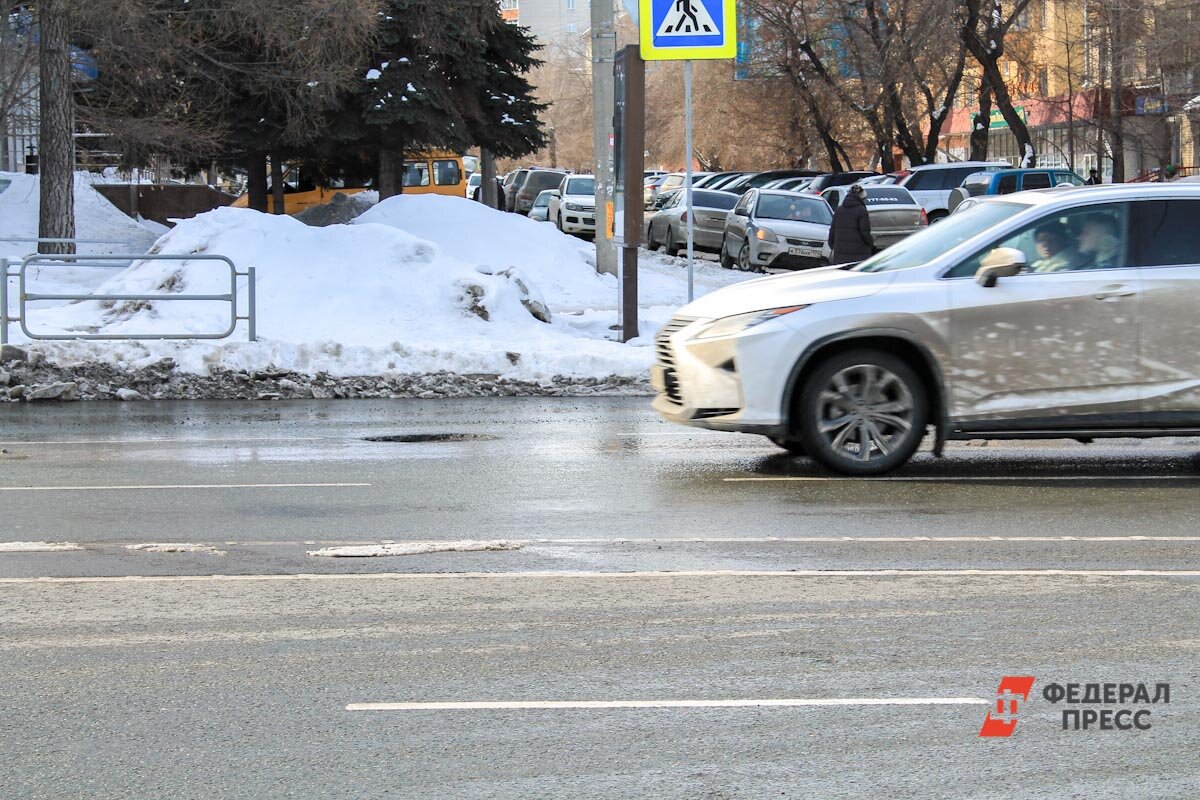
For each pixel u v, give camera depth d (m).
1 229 35.16
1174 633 7.50
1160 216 12.11
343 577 8.78
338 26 32.44
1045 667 6.93
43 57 31.09
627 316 22.45
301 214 41.62
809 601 8.15
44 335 20.52
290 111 38.44
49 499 11.41
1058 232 12.09
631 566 9.02
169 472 12.77
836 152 70.88
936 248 12.66
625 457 13.55
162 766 5.71
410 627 7.67
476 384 19.70
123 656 7.18
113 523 10.43
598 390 19.58
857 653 7.16
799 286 12.29
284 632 7.58
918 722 6.18
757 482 12.07
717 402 12.09
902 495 11.42
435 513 10.77
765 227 36.88
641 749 5.87
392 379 19.86
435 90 41.28
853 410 12.12
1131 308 11.84
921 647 7.26
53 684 6.74
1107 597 8.23
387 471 12.79
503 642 7.38
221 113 39.12
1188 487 11.84
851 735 6.02
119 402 18.73
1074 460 13.34
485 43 42.75
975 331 11.84
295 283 23.38
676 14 19.59
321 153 42.75
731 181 57.69
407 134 41.66
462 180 53.25
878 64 56.22
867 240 26.14
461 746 5.91
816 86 62.97
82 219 37.91
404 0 40.09
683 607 8.04
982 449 14.12
